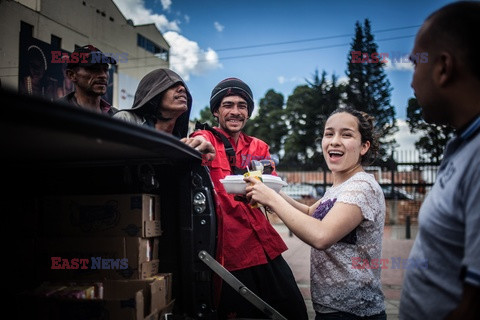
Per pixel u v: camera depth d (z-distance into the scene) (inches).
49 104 34.6
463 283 38.7
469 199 40.2
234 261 84.7
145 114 96.6
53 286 66.5
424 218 47.6
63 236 71.1
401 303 51.8
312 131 1786.4
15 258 71.7
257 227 88.4
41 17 222.8
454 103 44.6
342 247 70.5
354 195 67.2
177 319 68.0
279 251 92.1
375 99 1624.0
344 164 75.5
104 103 114.9
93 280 68.4
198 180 71.0
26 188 74.9
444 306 44.5
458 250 43.4
